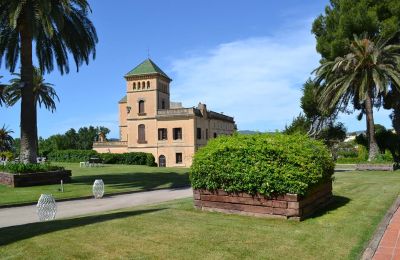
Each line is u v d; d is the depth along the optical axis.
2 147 75.69
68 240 6.38
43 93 55.34
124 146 59.47
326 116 39.88
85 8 22.22
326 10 39.56
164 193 19.17
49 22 19.88
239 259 5.46
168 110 55.09
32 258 5.46
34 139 22.95
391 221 8.06
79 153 59.38
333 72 32.97
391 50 30.89
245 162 8.45
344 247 6.04
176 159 54.44
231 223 7.67
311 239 6.49
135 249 5.89
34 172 21.44
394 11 34.47
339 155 50.69
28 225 7.89
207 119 58.69
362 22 33.94
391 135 38.81
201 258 5.49
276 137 9.03
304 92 41.94
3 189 19.33
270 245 6.12
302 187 7.92
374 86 32.91
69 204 15.33
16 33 23.06
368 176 21.72
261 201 8.34
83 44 23.42
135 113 56.78
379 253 5.77
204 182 9.04
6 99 49.12
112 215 8.90
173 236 6.63
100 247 5.99
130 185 22.44
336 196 11.78
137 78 56.66
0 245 6.09
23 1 19.44
